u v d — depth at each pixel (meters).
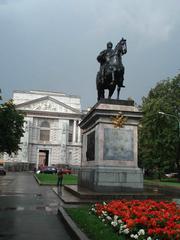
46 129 135.88
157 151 68.81
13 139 64.81
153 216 11.27
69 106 137.00
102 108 22.62
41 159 136.25
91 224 11.74
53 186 38.59
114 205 13.35
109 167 22.27
